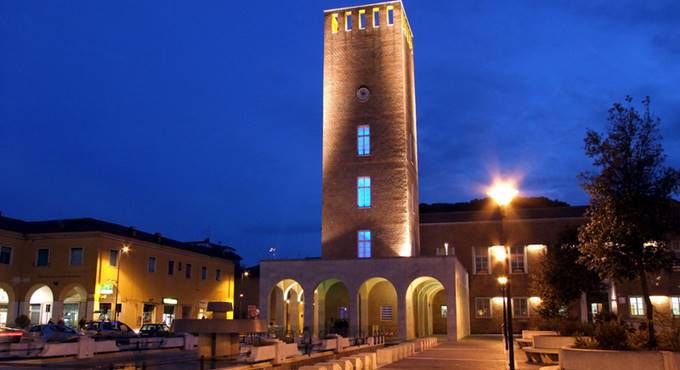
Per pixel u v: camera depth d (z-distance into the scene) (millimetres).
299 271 41812
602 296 50281
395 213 44188
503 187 17234
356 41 47375
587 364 15188
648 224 17672
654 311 17500
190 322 23359
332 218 45062
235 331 23281
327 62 47656
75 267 45906
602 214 18453
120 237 48531
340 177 45562
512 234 54906
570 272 34875
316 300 45000
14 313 46094
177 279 56062
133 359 24609
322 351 26172
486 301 54062
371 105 46094
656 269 18000
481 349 31359
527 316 52562
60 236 46781
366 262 40938
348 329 41875
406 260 40344
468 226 56125
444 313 53750
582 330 23469
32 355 22922
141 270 50906
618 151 18438
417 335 46031
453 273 39438
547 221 54375
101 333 35812
